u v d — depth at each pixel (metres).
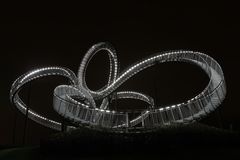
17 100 38.69
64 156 21.02
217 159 19.25
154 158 20.28
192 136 21.47
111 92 37.09
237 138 21.30
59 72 35.38
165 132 21.89
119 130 24.08
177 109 27.53
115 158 20.64
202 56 33.78
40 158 21.06
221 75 29.58
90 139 21.66
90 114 28.36
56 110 29.20
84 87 35.50
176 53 34.94
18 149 23.73
